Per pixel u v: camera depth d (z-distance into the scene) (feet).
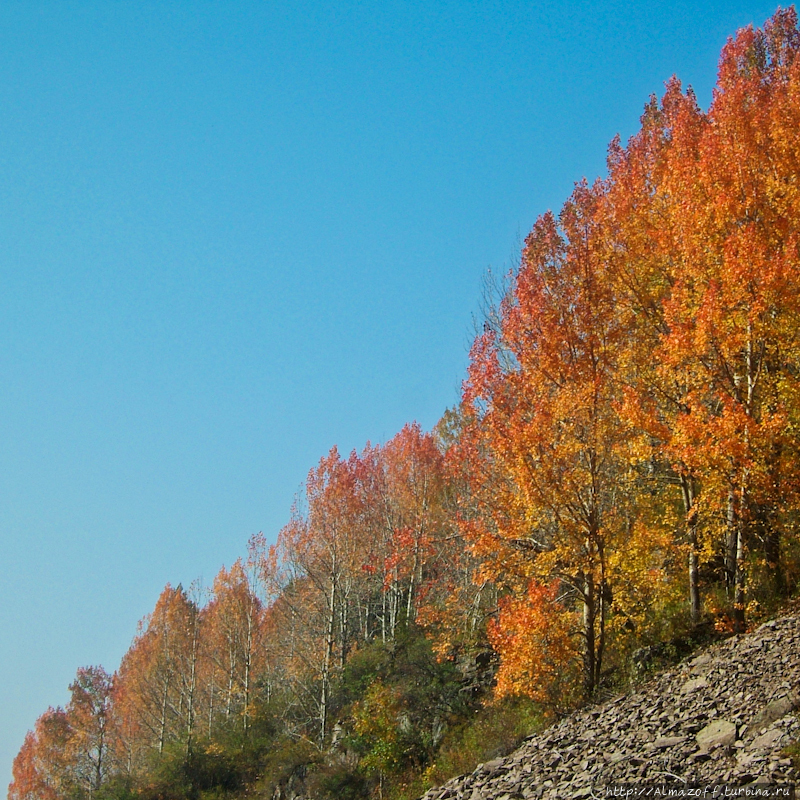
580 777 42.01
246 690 151.43
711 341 58.85
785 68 87.92
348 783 90.07
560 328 68.54
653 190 79.25
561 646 64.28
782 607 58.39
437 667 95.76
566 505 65.05
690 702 47.01
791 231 60.64
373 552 139.95
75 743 206.69
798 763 31.14
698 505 59.31
